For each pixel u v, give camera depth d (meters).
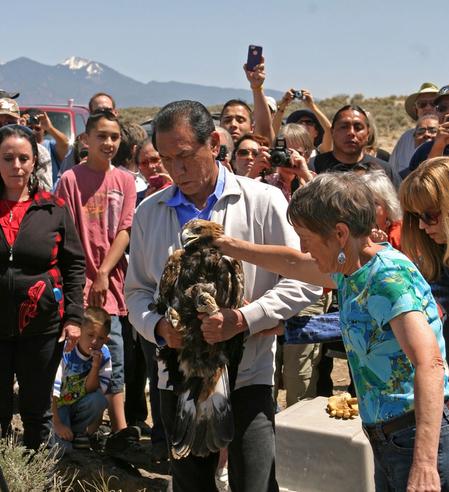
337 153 6.82
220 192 3.84
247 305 3.63
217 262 3.54
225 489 5.06
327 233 3.05
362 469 4.43
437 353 2.87
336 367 8.16
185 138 3.66
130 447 5.63
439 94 7.55
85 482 5.20
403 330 2.90
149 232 3.93
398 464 3.04
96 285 6.02
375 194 4.74
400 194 4.05
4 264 4.91
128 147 7.77
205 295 3.44
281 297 3.68
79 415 5.68
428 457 2.78
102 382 5.82
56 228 5.07
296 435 4.62
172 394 3.80
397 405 3.02
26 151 4.95
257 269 3.85
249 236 3.84
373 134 8.66
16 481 4.51
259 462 3.71
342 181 3.06
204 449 3.51
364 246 3.08
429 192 3.85
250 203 3.85
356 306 3.05
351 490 4.47
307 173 5.64
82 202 6.20
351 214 3.01
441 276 4.18
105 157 6.21
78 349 5.72
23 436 5.22
